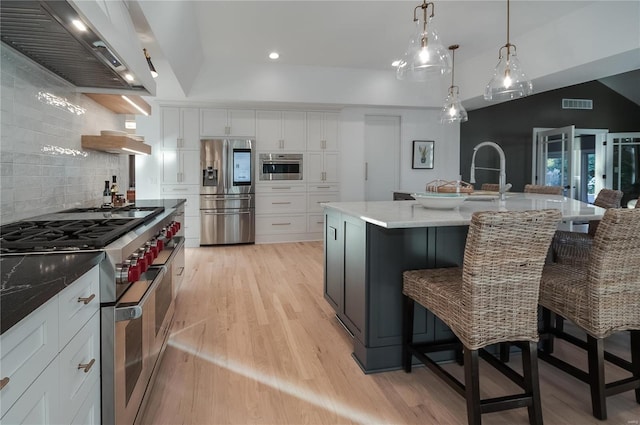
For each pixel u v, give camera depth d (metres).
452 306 1.68
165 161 6.08
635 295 1.71
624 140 7.37
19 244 1.32
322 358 2.38
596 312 1.66
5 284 0.91
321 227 6.79
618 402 1.89
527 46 4.82
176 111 6.10
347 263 2.55
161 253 2.31
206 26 4.43
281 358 2.37
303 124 6.61
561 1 3.94
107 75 2.31
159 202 3.45
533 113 7.30
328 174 6.76
